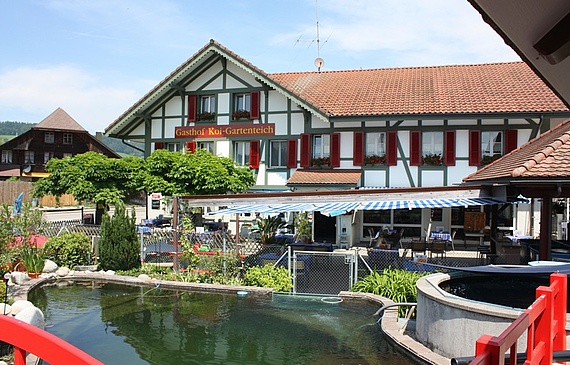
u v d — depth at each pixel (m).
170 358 8.37
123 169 21.75
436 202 13.30
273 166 25.36
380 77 27.38
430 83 25.30
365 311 11.23
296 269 13.98
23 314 8.91
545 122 21.20
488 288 10.12
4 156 57.03
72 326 10.16
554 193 10.23
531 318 3.42
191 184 21.70
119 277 14.48
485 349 2.60
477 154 22.03
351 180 22.12
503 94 22.59
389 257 14.02
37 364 7.05
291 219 22.75
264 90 25.19
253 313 11.13
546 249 10.26
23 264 14.70
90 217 24.81
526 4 2.20
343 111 23.06
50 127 56.03
